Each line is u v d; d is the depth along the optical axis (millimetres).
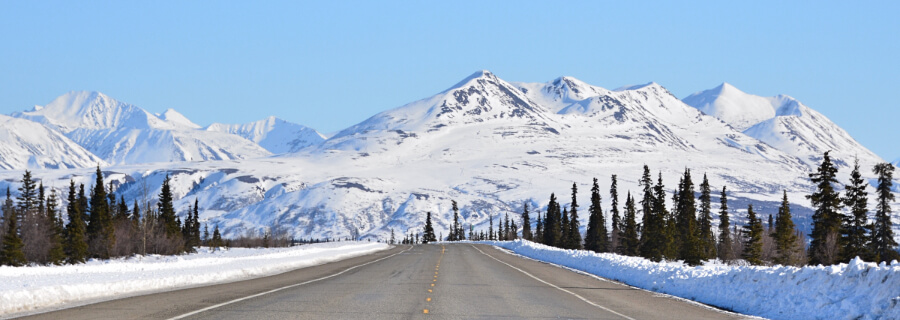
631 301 22656
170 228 99812
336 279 31469
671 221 89062
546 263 52594
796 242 78000
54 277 29047
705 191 100062
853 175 58562
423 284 28641
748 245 80500
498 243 123188
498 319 17453
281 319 16422
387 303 20672
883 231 56719
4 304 17391
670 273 28469
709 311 20188
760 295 20484
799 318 18016
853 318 16469
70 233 77875
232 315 17016
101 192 85500
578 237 128500
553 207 142250
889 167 56750
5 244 64375
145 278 26281
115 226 91625
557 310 19609
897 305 15477
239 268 35344
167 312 17453
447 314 18250
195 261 43406
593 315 18562
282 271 38656
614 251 124750
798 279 19375
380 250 86750
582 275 37250
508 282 30625
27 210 88938
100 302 19969
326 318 16797
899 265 16734
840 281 17828
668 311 19875
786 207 78562
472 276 34625
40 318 16234
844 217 58500
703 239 96000
